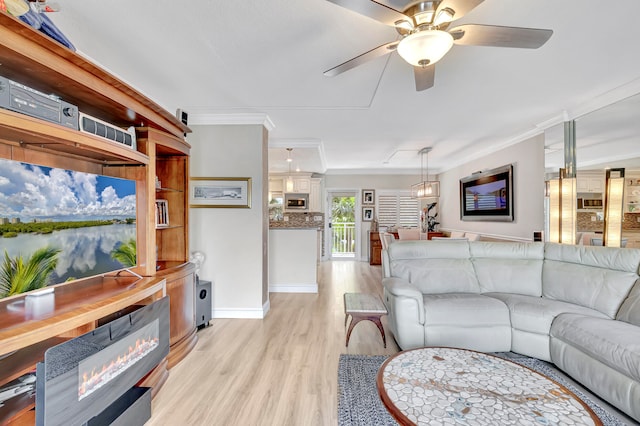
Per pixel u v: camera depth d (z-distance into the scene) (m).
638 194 2.69
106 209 1.86
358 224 7.97
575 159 3.29
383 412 1.77
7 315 1.33
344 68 1.75
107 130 1.71
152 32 1.84
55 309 1.42
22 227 1.38
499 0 1.58
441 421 1.15
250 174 3.47
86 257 1.71
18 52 1.21
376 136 4.39
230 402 1.89
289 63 2.24
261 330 3.08
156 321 1.83
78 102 1.80
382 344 2.74
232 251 3.48
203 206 3.47
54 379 1.17
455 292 2.93
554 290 2.68
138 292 1.75
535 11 1.66
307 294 4.55
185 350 2.50
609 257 2.47
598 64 2.26
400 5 1.29
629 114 2.71
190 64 2.25
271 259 4.72
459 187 6.40
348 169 7.85
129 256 2.04
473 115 3.44
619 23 1.76
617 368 1.72
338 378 2.15
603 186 2.99
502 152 4.83
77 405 1.27
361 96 2.89
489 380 1.44
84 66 1.52
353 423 1.68
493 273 2.98
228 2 1.58
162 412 1.80
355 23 1.77
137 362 1.64
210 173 3.48
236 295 3.48
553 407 1.24
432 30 1.42
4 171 1.32
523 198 4.28
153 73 2.39
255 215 3.47
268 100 2.99
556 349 2.21
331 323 3.29
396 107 3.18
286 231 4.72
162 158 2.81
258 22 1.75
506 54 2.11
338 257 8.40
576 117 3.24
